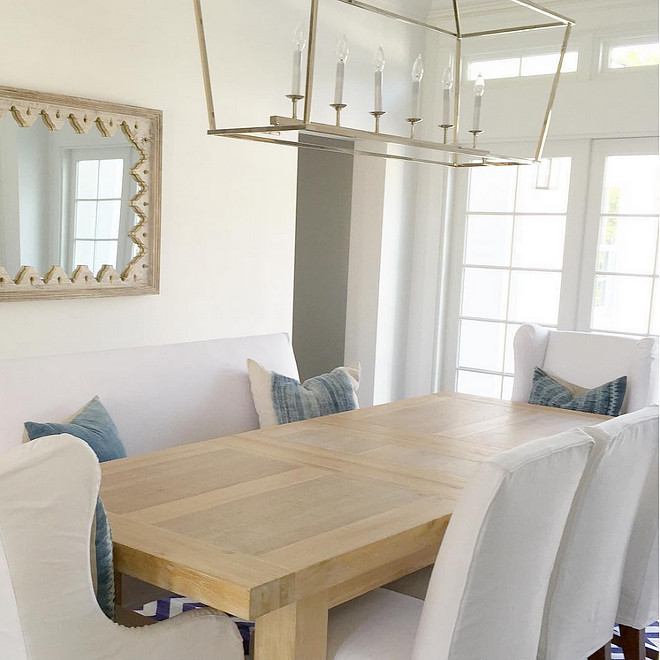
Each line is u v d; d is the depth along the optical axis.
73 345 4.00
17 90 3.59
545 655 2.18
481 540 1.74
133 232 4.15
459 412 3.41
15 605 1.51
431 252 5.78
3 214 3.64
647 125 4.83
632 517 2.35
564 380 4.00
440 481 2.36
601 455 2.08
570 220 5.23
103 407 2.78
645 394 3.75
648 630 3.30
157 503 2.10
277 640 1.78
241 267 4.78
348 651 1.93
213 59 4.47
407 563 2.09
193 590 1.67
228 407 3.40
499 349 5.62
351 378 3.62
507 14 5.33
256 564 1.70
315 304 6.63
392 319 5.80
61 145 3.82
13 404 2.68
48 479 1.51
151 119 4.16
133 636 1.70
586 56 5.05
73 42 3.83
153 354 3.20
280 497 2.17
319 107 5.07
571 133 5.12
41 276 3.81
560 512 1.95
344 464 2.52
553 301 5.37
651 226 4.96
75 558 1.57
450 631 1.78
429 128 5.77
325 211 6.50
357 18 5.24
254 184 4.80
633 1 4.83
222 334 4.71
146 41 4.15
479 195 5.63
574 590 2.18
